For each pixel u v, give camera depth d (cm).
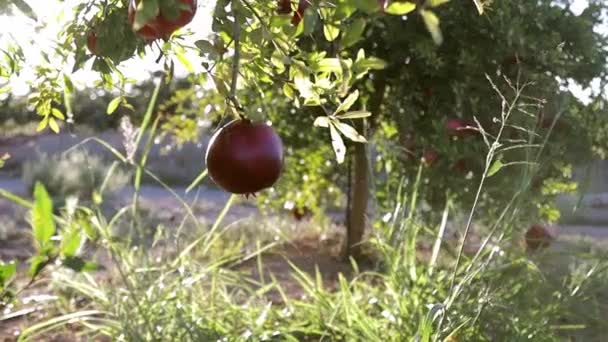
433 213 475
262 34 159
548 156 428
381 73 554
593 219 916
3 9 150
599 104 476
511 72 481
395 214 382
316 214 769
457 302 333
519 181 384
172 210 986
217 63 174
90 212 385
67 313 441
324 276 583
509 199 433
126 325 358
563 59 487
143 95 926
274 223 788
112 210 848
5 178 1536
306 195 744
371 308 409
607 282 366
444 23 494
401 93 553
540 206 455
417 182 404
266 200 757
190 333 354
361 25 135
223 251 608
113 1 185
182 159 1638
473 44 493
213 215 1004
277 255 661
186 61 203
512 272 356
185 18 138
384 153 573
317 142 674
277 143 157
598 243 538
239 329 385
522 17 495
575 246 436
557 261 383
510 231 347
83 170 1027
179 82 889
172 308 375
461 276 363
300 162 719
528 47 479
